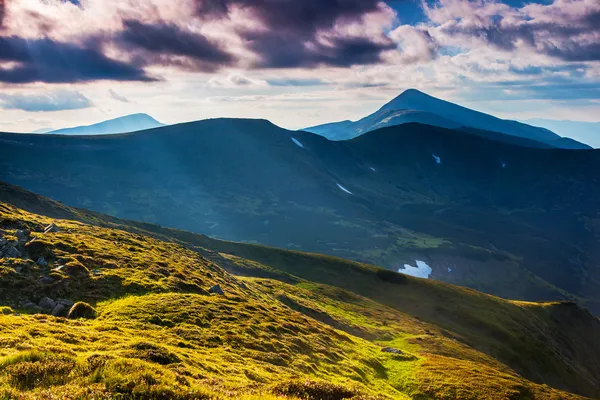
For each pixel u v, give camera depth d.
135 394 15.29
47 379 15.98
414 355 67.12
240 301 58.09
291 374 35.56
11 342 22.22
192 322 40.59
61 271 45.94
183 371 23.75
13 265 44.66
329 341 57.41
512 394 52.44
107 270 51.03
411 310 132.75
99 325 33.28
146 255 65.38
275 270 137.50
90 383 15.85
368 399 23.94
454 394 49.72
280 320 54.81
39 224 65.94
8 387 14.34
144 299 44.34
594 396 117.12
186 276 60.56
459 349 85.44
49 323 30.81
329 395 24.30
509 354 112.62
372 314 107.25
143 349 26.50
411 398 47.69
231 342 38.72
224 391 19.89
